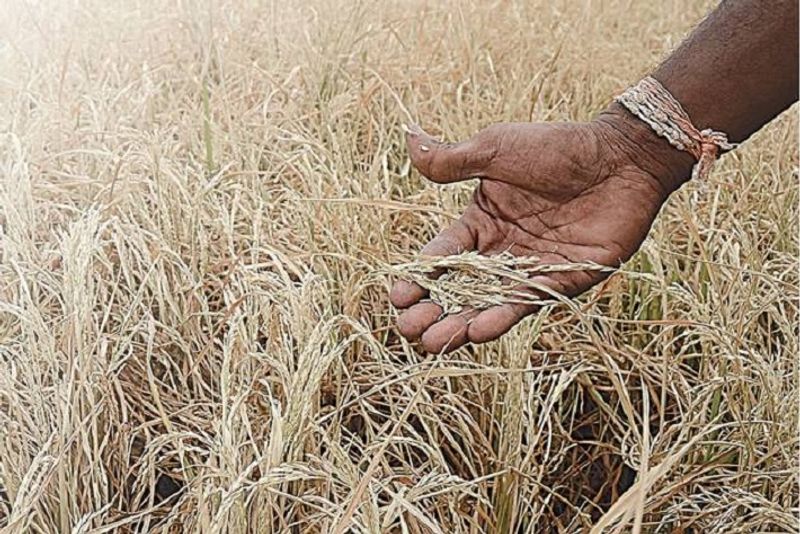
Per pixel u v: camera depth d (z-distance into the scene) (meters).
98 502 1.32
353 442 1.42
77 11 3.02
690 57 1.36
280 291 1.51
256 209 1.94
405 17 3.12
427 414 1.58
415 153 1.42
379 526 1.18
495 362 1.65
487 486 1.46
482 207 1.46
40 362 1.54
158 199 1.89
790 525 1.27
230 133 2.26
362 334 1.33
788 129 2.44
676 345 1.88
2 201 1.80
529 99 2.77
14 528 1.16
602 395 1.77
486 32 3.20
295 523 1.29
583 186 1.41
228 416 1.30
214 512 1.24
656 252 1.76
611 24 3.50
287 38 3.01
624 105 1.39
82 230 1.52
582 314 1.29
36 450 1.42
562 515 1.55
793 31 1.28
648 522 1.43
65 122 2.29
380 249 1.86
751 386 1.64
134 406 1.63
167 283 1.69
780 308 1.71
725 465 1.51
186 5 2.97
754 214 2.20
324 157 2.23
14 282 1.66
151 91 2.44
